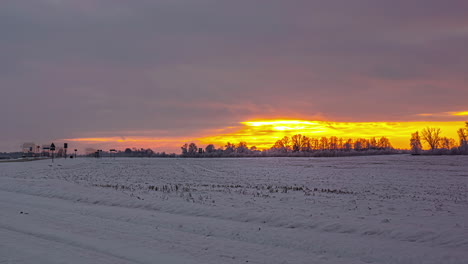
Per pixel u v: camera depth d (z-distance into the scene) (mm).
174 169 62281
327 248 10227
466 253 9344
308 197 20953
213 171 58031
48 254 9172
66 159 90812
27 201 19719
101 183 32656
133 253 9445
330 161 90625
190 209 16172
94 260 8727
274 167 69875
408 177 43781
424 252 9555
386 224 12578
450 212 16141
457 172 53062
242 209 15789
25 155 128000
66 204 18578
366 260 9328
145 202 18062
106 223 13570
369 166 69000
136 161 89938
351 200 19766
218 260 9039
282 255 9617
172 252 9664
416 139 140625
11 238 10992
